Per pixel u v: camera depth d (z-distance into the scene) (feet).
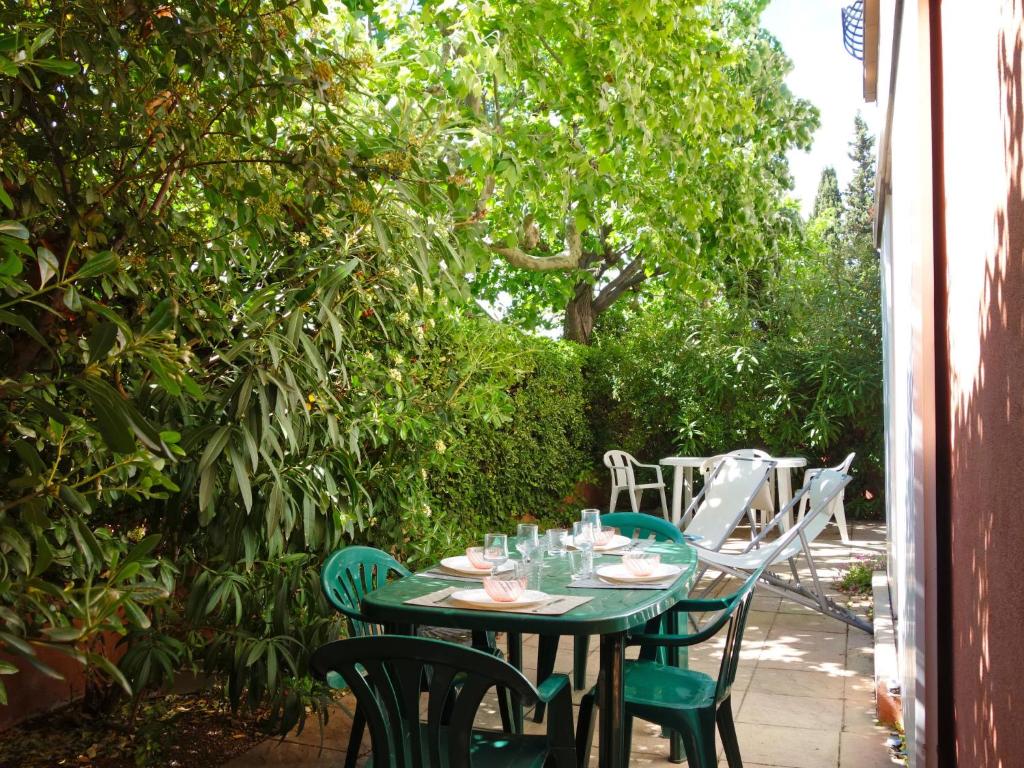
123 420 5.02
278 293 9.62
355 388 11.63
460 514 21.75
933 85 7.01
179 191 9.96
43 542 5.46
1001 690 3.92
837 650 15.65
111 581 5.16
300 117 9.77
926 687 7.07
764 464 20.70
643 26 19.22
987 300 4.42
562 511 29.35
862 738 11.27
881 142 12.51
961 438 5.80
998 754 4.01
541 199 21.33
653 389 34.22
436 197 10.37
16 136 7.13
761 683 13.70
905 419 9.75
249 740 11.22
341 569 10.02
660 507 35.65
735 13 33.09
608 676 8.20
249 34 7.89
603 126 19.42
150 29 7.59
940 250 7.04
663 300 40.93
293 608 11.12
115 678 4.84
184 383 5.50
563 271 37.50
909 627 9.10
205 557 10.80
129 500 9.77
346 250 10.03
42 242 7.41
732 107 23.56
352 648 6.60
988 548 4.41
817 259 35.32
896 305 12.06
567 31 18.60
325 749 10.97
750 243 27.71
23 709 11.59
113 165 8.20
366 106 11.44
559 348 31.07
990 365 4.33
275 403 8.58
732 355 33.12
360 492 10.78
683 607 10.30
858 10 14.28
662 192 23.11
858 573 21.49
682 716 8.49
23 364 7.35
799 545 18.17
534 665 15.02
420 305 12.44
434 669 6.45
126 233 7.98
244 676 10.00
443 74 15.90
